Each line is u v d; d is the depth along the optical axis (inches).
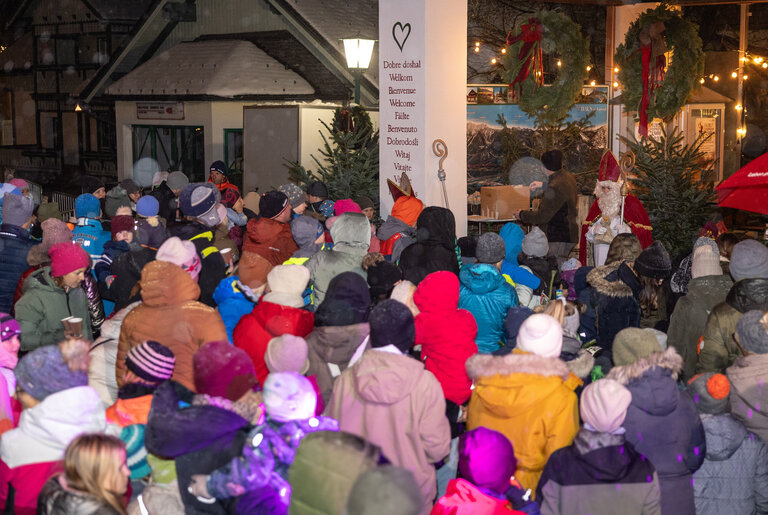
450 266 229.6
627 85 475.5
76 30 1247.5
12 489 124.3
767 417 153.3
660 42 459.5
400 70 367.2
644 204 450.0
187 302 166.6
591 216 370.6
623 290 205.8
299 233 235.6
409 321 147.1
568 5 591.8
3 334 170.2
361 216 226.5
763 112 623.5
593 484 129.0
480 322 202.2
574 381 149.5
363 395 141.3
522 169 512.1
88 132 1229.1
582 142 525.0
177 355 162.6
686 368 202.7
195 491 123.6
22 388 129.3
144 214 257.9
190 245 203.6
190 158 890.7
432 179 366.9
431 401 142.9
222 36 911.7
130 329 163.6
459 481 121.0
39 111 1331.2
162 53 933.8
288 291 174.9
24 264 254.2
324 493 106.2
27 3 1290.6
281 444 122.4
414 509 89.8
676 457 139.6
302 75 828.0
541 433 140.3
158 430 124.0
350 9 853.8
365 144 477.4
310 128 586.6
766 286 175.3
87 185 404.8
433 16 356.5
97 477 111.4
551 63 560.4
